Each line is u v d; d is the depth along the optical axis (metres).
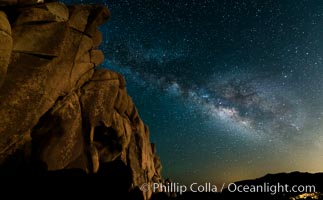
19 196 12.12
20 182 12.30
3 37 10.44
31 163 12.89
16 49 11.80
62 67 14.20
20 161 12.34
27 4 12.39
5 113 11.54
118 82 18.91
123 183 18.23
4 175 11.81
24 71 11.93
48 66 12.62
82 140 16.08
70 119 14.79
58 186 13.75
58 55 13.05
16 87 11.73
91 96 16.77
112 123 18.77
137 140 23.41
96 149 16.98
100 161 18.02
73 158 15.23
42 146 13.38
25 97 12.09
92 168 16.22
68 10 14.77
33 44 12.23
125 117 21.80
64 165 14.61
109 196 16.67
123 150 20.11
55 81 13.80
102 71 18.02
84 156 16.11
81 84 16.36
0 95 11.31
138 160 22.69
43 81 12.62
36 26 12.34
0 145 11.57
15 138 12.09
